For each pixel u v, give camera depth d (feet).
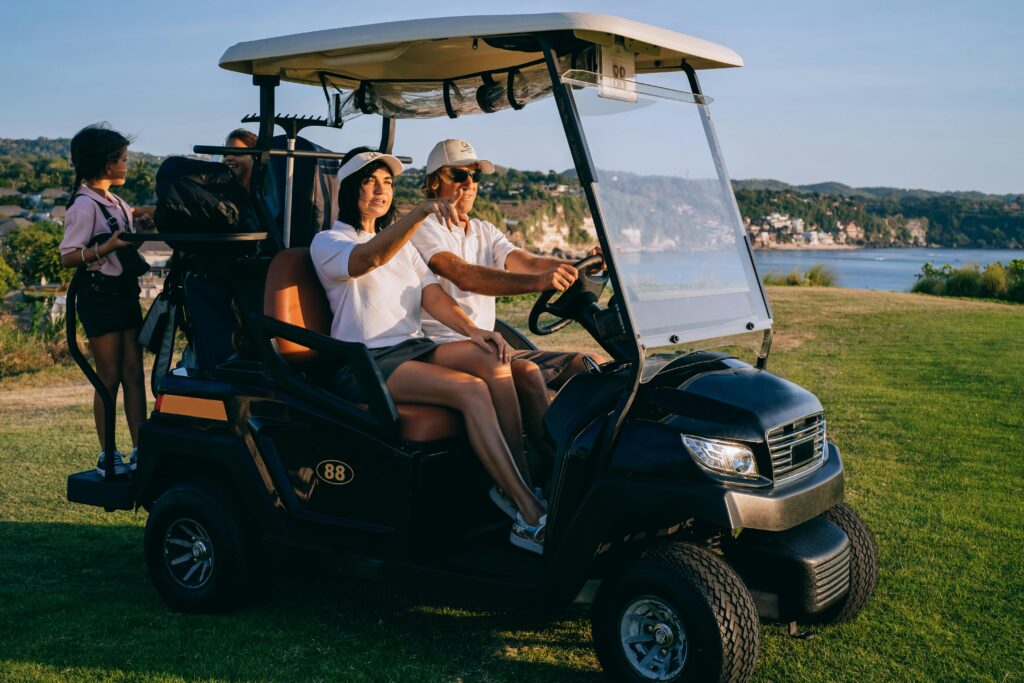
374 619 10.82
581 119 8.92
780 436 8.78
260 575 10.90
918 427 20.66
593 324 9.68
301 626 10.59
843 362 30.22
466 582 9.39
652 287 9.05
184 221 11.09
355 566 10.10
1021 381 26.22
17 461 18.86
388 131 13.75
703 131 10.19
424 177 11.91
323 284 10.72
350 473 10.10
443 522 9.91
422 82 12.42
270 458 10.60
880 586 11.63
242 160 14.76
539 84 11.69
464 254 11.94
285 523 10.54
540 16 8.86
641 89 9.62
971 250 414.41
